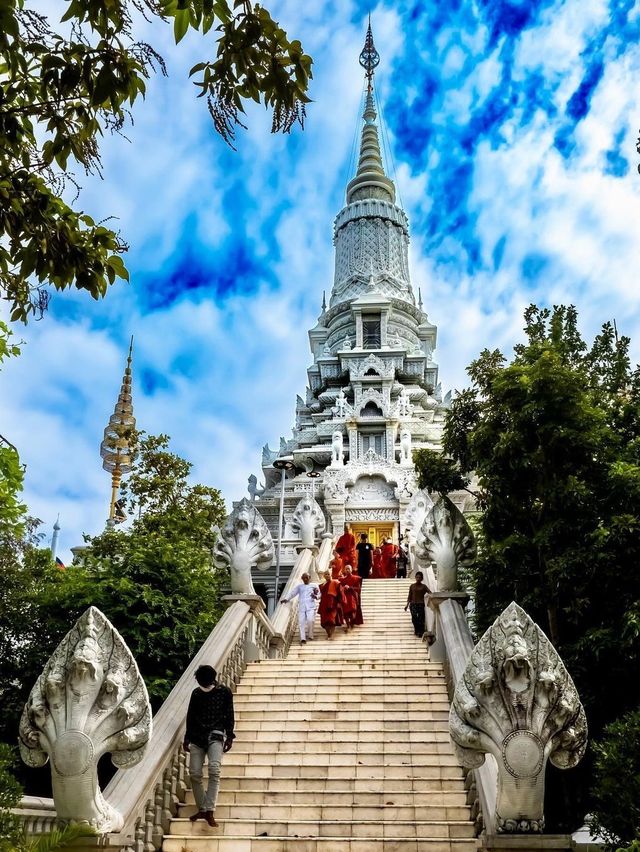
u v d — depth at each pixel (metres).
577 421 12.87
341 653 17.33
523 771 7.63
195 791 9.66
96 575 18.55
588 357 16.33
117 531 24.05
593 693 12.08
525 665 7.77
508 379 13.44
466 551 15.52
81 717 7.74
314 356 65.31
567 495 12.45
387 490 40.53
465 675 8.04
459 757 7.99
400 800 10.41
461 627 13.86
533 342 16.66
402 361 56.88
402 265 66.12
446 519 15.62
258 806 10.29
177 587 18.53
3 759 9.70
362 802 10.46
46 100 7.09
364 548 26.89
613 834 8.95
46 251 7.32
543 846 7.51
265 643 16.59
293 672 14.94
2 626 17.47
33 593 18.05
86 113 7.23
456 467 15.67
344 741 12.26
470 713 7.85
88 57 6.76
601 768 9.39
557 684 7.82
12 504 14.15
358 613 19.80
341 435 46.16
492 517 13.85
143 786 9.03
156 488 30.94
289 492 43.81
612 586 12.43
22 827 8.01
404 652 17.06
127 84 6.83
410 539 28.62
